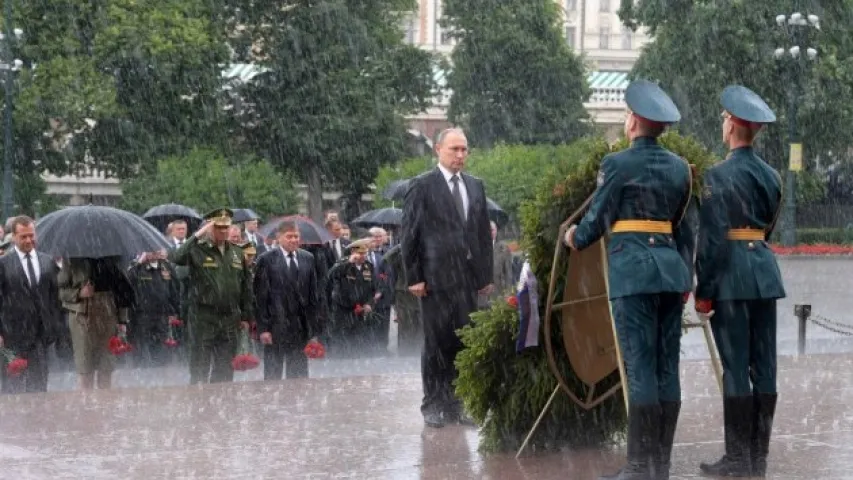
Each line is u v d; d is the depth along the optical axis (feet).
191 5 366.02
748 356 50.01
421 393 73.36
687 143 52.42
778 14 364.58
